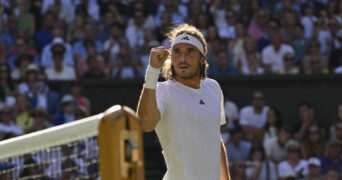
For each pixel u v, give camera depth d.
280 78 39.62
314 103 39.84
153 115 11.83
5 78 37.16
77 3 43.59
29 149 10.73
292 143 33.97
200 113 12.62
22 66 39.12
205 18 42.75
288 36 42.09
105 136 9.20
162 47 11.81
